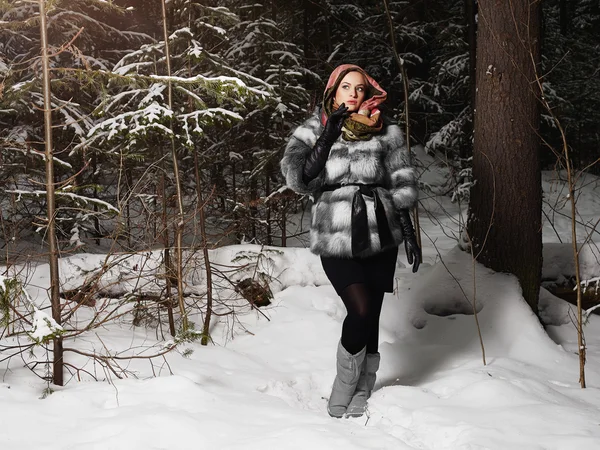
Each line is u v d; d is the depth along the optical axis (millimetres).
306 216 10008
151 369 3406
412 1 13297
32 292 4070
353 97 3094
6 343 3430
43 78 3102
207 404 2920
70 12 7156
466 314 4363
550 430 2684
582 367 3461
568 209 13109
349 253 3035
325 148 3021
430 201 12742
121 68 4191
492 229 4504
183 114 4211
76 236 6082
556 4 19797
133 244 4234
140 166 4660
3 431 2576
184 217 4059
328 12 11312
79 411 2803
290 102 6508
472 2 9492
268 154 6582
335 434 2615
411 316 4375
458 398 3146
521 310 4230
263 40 6844
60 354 3100
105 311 4141
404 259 6559
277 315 4383
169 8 4422
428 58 15078
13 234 4566
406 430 2814
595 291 4816
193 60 4191
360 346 3049
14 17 7176
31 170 5695
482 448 2500
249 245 4707
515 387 3172
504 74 4383
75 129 5910
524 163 4418
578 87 17047
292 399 3367
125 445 2508
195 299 4309
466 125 12055
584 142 17953
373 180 3117
